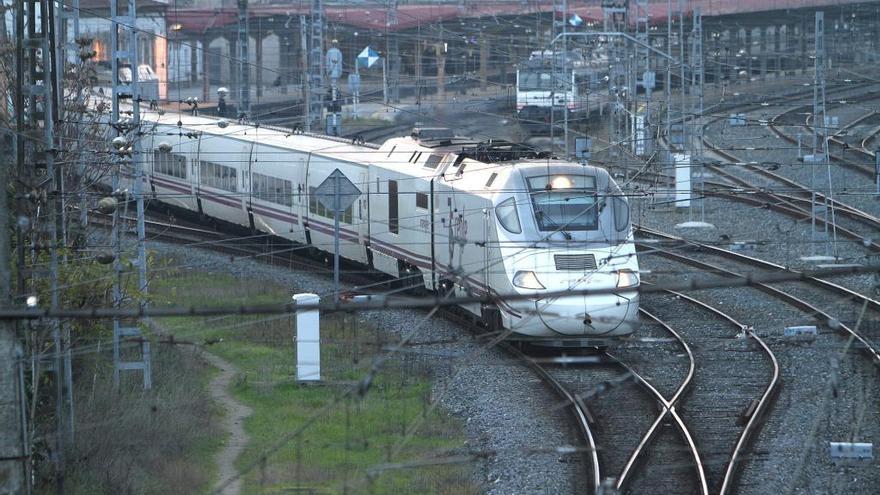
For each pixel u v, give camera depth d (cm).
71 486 4719
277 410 5912
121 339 6103
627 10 13450
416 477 4769
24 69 6141
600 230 7000
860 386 5950
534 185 7119
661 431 5356
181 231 11644
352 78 17150
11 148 6141
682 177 11038
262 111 17238
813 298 8150
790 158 14088
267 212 10812
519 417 5628
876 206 11406
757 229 10756
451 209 7775
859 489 4538
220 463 5078
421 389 6247
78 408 5509
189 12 19025
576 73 16950
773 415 5550
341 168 9606
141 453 5050
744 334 7150
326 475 4809
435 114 17475
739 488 4559
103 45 17625
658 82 19588
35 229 5519
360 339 7312
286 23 19462
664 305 8250
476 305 7450
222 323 7838
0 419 3844
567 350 7006
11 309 3747
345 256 9675
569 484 4656
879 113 16900
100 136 8088
